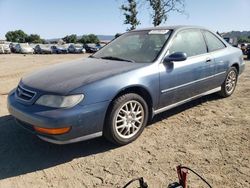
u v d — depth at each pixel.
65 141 3.46
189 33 5.07
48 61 21.77
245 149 3.83
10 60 23.00
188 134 4.33
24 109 3.60
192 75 4.80
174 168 3.39
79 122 3.44
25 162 3.58
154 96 4.21
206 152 3.76
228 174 3.24
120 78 3.79
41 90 3.60
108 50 5.06
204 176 3.19
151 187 3.03
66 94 3.44
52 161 3.60
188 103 5.80
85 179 3.21
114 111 3.74
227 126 4.62
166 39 4.63
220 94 6.09
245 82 7.93
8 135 4.33
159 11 23.09
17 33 97.94
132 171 3.34
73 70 4.10
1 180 3.21
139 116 4.09
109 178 3.22
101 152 3.80
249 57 18.98
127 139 3.95
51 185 3.11
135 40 4.96
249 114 5.17
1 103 6.11
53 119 3.33
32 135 4.32
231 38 17.64
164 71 4.30
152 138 4.20
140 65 4.15
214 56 5.38
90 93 3.52
